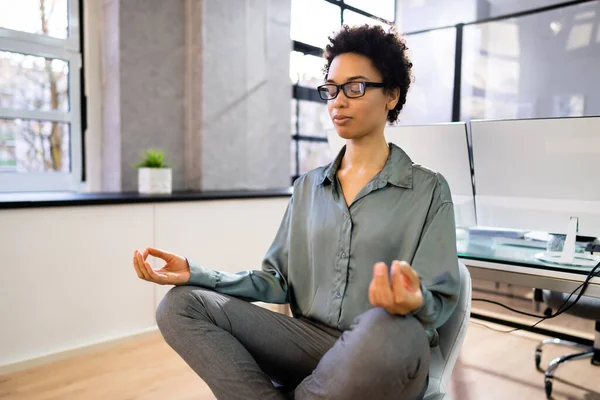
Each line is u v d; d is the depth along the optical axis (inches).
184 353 35.2
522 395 72.1
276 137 136.3
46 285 82.0
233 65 122.1
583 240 55.7
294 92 146.9
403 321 29.0
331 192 39.0
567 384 76.1
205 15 114.3
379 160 38.6
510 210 58.3
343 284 36.8
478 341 94.5
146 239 94.7
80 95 107.2
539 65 140.9
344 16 154.9
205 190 118.6
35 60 100.6
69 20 104.5
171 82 115.5
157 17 111.3
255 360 37.6
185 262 38.1
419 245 35.3
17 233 78.2
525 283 50.1
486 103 151.5
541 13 139.1
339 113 36.5
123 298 92.4
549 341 82.4
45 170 104.2
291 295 41.6
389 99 38.0
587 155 51.0
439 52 158.7
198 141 117.6
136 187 110.3
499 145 56.7
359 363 28.2
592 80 132.6
